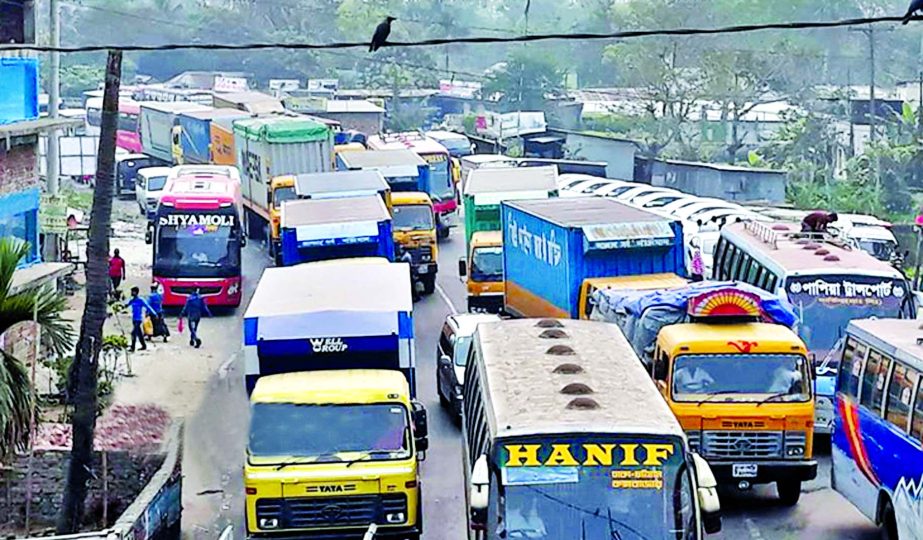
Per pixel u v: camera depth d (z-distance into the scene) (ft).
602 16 264.11
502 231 107.45
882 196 182.80
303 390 58.23
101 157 59.67
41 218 101.30
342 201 119.75
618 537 42.22
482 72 292.81
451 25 281.33
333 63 303.27
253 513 55.42
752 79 218.38
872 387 59.47
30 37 93.40
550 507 42.63
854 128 208.95
